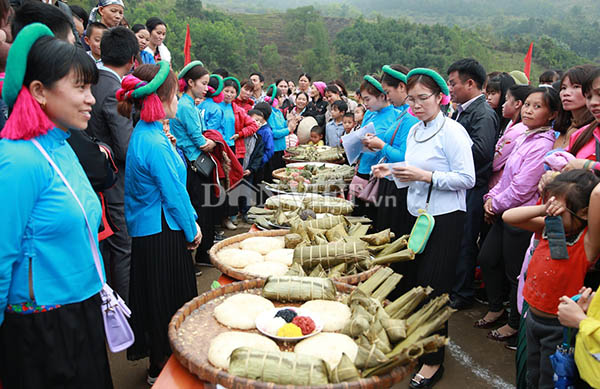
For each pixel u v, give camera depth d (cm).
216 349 148
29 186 140
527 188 278
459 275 366
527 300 191
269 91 729
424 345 138
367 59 10900
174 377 147
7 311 149
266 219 304
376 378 133
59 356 153
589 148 214
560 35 17488
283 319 171
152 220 228
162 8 10612
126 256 309
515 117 351
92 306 164
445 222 241
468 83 327
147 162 220
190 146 381
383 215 319
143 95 214
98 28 349
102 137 296
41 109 145
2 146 139
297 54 11188
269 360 136
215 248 246
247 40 10531
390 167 245
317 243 239
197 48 9094
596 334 142
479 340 318
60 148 156
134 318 239
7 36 211
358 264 225
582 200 166
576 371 159
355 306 177
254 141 548
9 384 154
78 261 155
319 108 700
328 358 147
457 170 235
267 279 196
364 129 352
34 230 145
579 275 172
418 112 240
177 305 238
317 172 436
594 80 201
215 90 498
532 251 215
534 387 192
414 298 173
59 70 142
